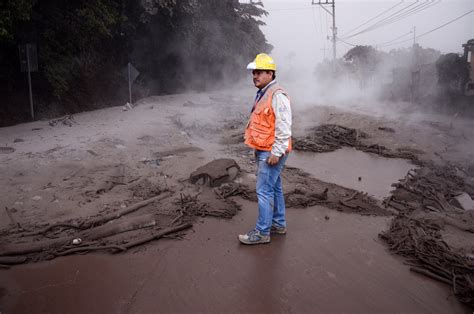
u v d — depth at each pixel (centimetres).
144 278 327
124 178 591
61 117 1120
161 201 504
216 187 560
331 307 293
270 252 380
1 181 544
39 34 1116
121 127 989
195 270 341
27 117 1042
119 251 371
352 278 336
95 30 1269
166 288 312
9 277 326
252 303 296
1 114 974
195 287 315
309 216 475
